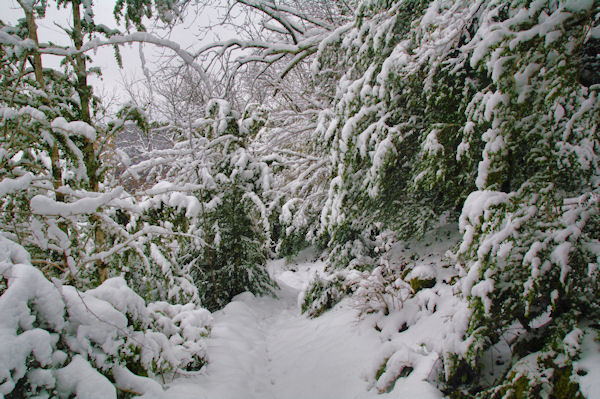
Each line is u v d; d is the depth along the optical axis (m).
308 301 6.22
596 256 1.96
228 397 3.15
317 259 11.45
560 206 2.14
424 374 2.83
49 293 1.99
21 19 3.00
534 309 2.38
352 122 4.64
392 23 4.47
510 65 2.23
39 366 1.80
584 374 1.81
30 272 1.92
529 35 2.15
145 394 2.35
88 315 2.24
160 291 4.86
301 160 7.95
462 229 2.51
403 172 5.14
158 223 4.85
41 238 2.62
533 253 2.05
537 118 2.34
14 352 1.63
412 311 4.11
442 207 5.19
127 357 2.49
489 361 2.74
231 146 6.84
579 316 2.13
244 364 4.14
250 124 6.72
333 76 6.86
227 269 7.03
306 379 3.91
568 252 1.96
